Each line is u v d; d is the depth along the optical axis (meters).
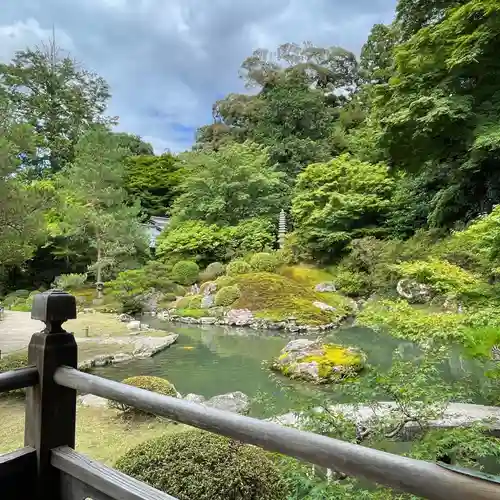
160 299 12.06
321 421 2.28
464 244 4.84
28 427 1.05
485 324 2.94
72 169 14.77
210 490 1.70
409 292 4.45
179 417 0.79
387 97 8.45
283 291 10.60
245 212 15.77
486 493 0.46
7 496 0.98
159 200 19.47
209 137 22.56
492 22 6.63
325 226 13.01
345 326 9.23
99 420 3.62
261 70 22.33
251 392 4.95
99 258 13.66
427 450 2.01
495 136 6.74
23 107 18.45
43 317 1.03
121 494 0.86
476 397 3.52
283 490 1.86
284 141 18.69
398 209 11.90
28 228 5.86
